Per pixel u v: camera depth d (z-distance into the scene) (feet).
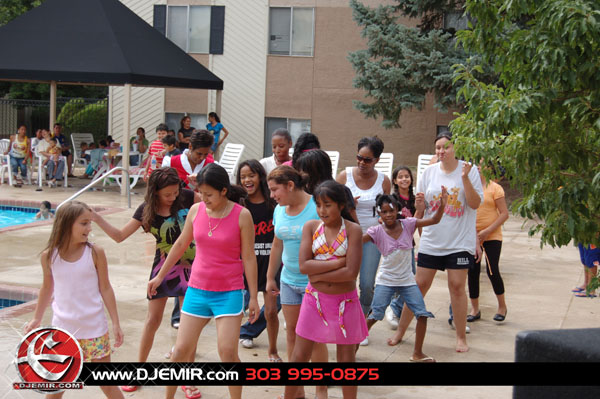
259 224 19.29
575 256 36.32
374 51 61.31
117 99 76.59
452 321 22.93
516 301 26.61
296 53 72.95
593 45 13.12
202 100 75.72
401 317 20.81
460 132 15.34
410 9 62.44
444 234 20.26
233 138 75.15
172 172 16.83
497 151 14.35
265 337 21.48
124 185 55.52
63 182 63.26
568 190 13.76
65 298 14.10
